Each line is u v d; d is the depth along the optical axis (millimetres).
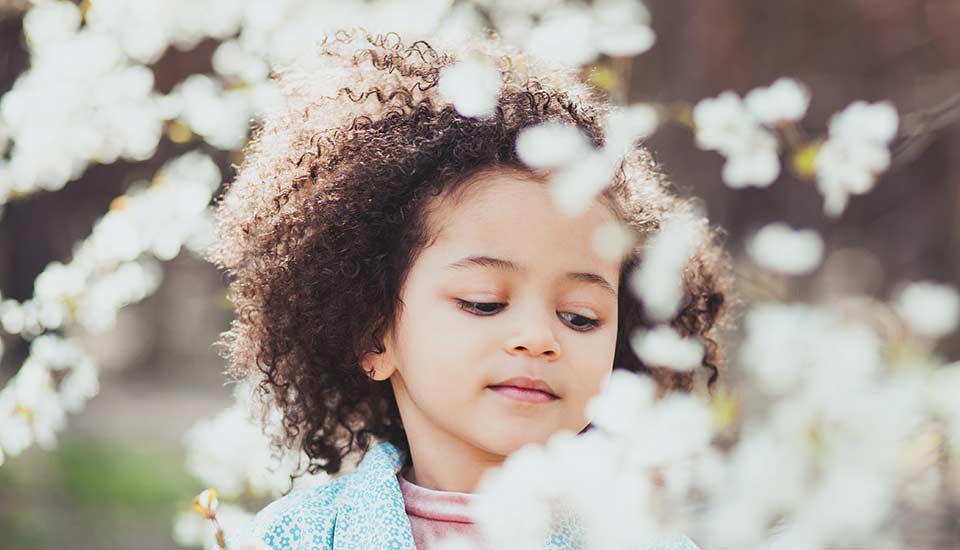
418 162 1569
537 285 1437
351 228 1641
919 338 1085
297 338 1765
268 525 1597
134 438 7520
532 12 2457
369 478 1572
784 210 6223
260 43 2303
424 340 1474
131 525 5480
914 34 5789
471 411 1437
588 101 1767
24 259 6910
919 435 1052
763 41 5508
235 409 2240
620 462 1081
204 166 2314
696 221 1954
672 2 5137
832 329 997
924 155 6625
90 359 2281
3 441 2191
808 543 970
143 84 2361
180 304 10094
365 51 1871
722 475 1020
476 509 1114
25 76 2508
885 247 6922
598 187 1235
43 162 2391
